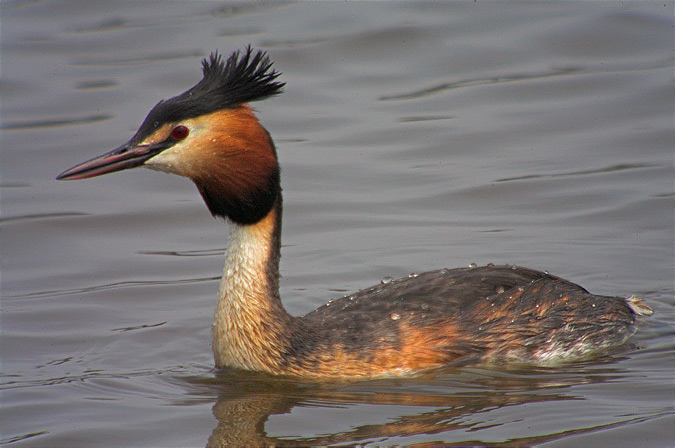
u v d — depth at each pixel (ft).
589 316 38.37
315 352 35.22
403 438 30.12
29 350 39.32
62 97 66.08
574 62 68.74
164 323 42.14
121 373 36.83
